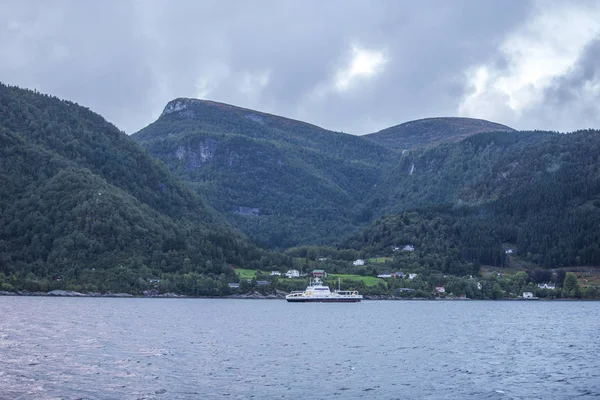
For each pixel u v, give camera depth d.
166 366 93.62
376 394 80.00
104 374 86.81
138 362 96.06
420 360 104.69
